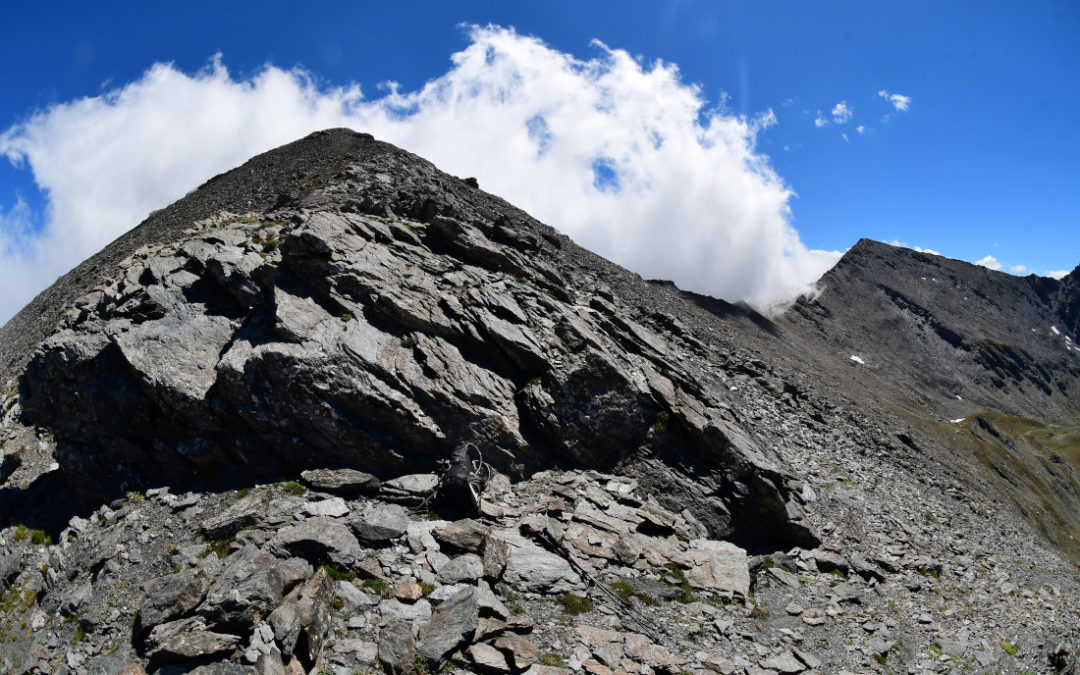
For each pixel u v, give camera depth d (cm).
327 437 2034
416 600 1464
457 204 4881
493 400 2252
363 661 1296
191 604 1440
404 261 2703
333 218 2667
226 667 1238
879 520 2814
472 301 2569
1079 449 19838
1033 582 2717
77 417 2291
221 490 2008
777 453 3027
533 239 3934
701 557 1984
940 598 2273
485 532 1716
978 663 1880
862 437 4016
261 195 5962
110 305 2725
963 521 3266
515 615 1511
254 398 2044
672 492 2303
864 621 1952
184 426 2145
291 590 1427
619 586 1727
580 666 1399
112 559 1784
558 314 2716
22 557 2042
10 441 2605
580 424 2298
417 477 1948
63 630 1644
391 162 5844
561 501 2030
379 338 2248
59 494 2336
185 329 2397
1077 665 1952
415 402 2117
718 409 2683
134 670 1301
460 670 1315
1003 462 9331
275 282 2358
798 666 1614
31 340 4500
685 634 1631
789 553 2248
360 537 1647
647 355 2791
